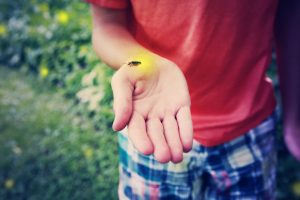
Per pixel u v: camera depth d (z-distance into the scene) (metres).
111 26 0.46
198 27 0.43
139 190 0.50
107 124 1.08
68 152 1.06
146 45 0.46
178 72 0.39
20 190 0.98
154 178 0.48
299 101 0.58
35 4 1.57
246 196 0.51
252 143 0.50
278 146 0.92
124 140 0.49
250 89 0.48
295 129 0.62
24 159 1.06
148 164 0.48
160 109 0.37
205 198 0.53
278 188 0.88
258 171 0.51
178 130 0.36
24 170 1.03
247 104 0.48
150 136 0.35
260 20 0.45
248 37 0.45
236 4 0.43
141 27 0.45
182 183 0.48
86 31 1.30
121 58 0.42
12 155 1.08
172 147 0.35
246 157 0.50
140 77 0.37
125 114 0.35
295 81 0.56
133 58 0.40
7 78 1.41
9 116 1.22
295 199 0.87
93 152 1.04
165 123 0.36
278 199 0.87
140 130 0.35
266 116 0.51
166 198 0.49
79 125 1.14
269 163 0.53
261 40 0.47
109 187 0.95
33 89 1.33
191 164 0.48
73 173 1.00
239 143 0.49
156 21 0.44
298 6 0.50
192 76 0.46
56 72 1.31
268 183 0.54
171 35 0.44
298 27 0.51
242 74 0.47
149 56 0.41
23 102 1.28
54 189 0.98
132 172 0.50
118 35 0.45
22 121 1.20
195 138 0.48
